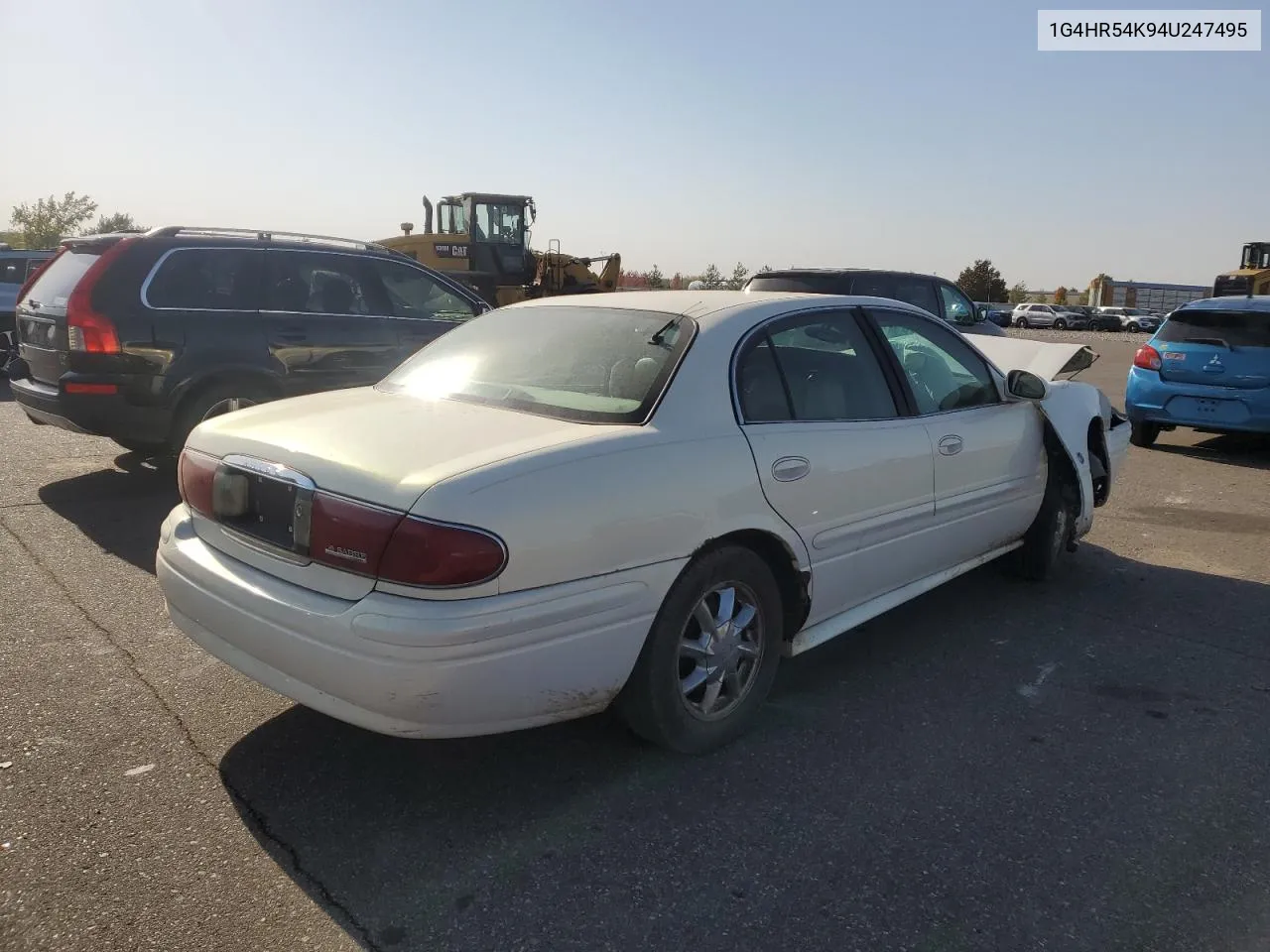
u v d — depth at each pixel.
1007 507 4.79
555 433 3.00
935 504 4.19
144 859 2.69
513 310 4.21
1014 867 2.77
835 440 3.65
